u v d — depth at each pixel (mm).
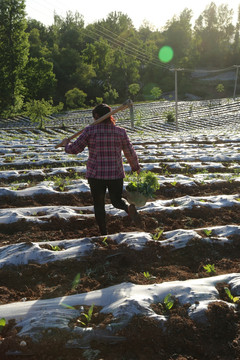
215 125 41094
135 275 3238
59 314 2607
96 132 3594
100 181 3668
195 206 5129
